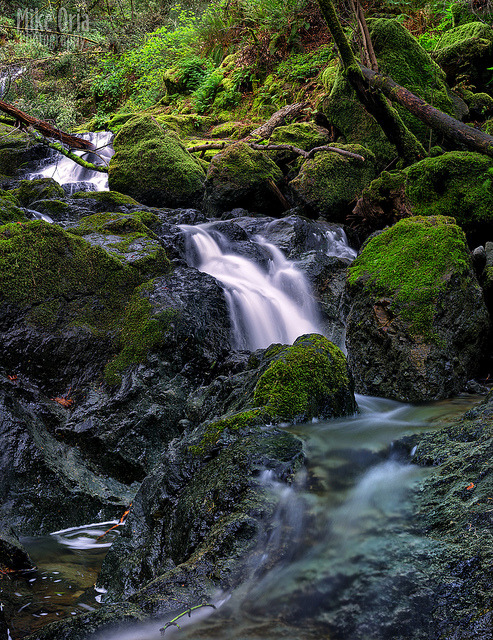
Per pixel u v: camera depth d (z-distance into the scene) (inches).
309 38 470.6
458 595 65.5
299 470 95.7
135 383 161.8
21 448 138.1
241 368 171.9
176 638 67.1
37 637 69.4
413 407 141.6
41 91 658.8
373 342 162.6
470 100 343.9
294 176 336.8
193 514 95.2
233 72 500.7
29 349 165.6
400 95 277.0
